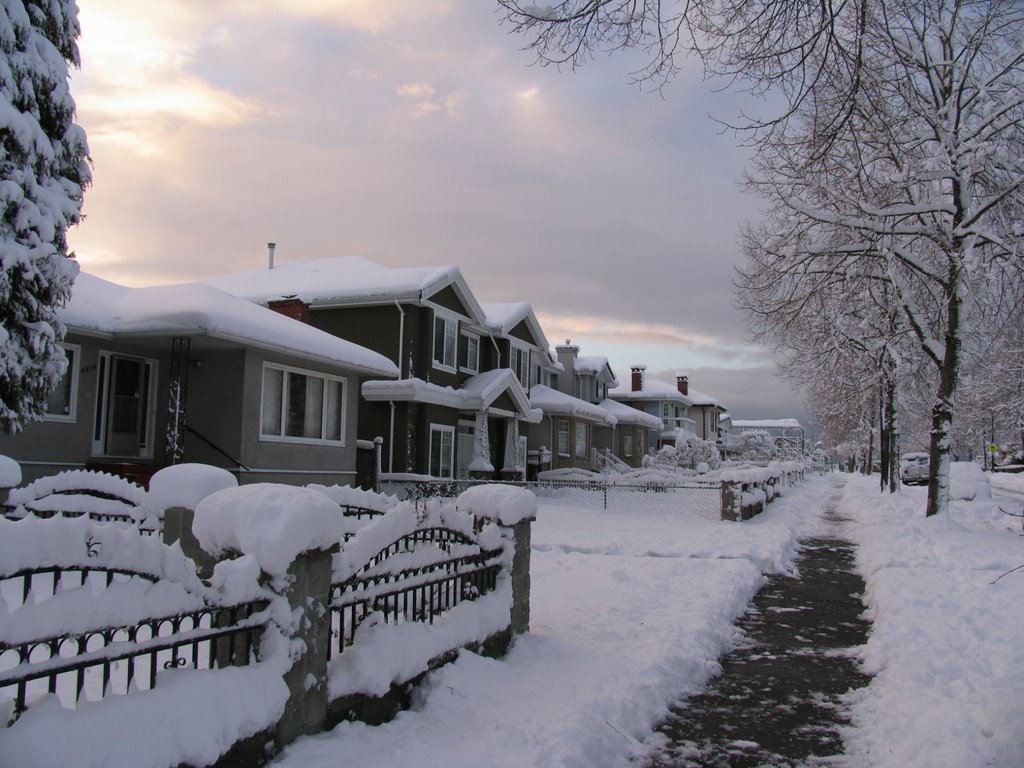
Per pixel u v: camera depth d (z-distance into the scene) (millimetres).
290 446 17812
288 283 27875
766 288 18297
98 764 3154
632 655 6812
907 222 17484
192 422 16609
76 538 3379
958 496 26938
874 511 23547
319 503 4562
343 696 4699
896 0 9656
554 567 11719
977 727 5004
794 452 83938
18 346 11758
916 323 17984
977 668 6344
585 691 5727
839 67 7207
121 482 7953
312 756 4184
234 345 16188
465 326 28484
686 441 47969
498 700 5465
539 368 40531
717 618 8570
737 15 6641
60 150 12547
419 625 5598
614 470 40844
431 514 6090
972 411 36250
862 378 27906
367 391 24000
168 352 16953
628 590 9844
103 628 3396
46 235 11836
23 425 12266
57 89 12406
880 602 9352
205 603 3922
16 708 3156
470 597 6594
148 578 3725
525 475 33094
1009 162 15266
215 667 4223
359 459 23953
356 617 5355
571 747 4609
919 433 51844
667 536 15820
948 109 15430
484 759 4367
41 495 7836
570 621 8141
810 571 12984
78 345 15195
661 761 5004
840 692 6449
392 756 4332
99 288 17266
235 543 4410
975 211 16203
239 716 3830
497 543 6914
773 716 5859
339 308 25734
